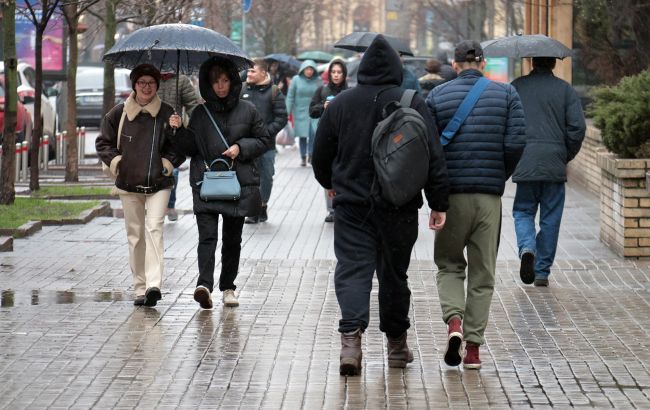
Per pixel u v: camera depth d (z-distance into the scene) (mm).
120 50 19250
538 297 20312
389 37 35000
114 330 17391
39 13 55281
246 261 23875
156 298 18984
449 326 15117
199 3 46438
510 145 15453
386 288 15070
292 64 63906
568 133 21219
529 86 21422
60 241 26094
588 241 26812
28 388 14250
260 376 14875
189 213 31875
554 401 13812
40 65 34656
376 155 14391
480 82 15602
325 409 13438
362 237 14844
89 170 44594
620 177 24109
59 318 18156
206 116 18781
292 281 21641
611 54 40031
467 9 83188
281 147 58562
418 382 14656
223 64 18656
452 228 15398
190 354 15977
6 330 17297
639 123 24672
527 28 56031
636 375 15016
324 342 16734
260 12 92188
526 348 16516
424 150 14398
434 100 15617
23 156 40375
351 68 54250
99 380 14633
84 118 72000
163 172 19141
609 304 19688
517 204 21500
